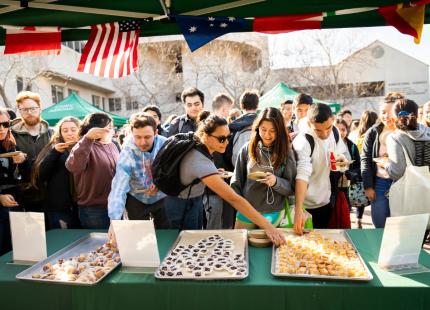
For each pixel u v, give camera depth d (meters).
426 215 1.49
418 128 2.35
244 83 18.52
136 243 1.54
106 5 2.14
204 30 2.25
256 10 2.19
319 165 2.38
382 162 2.43
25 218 1.71
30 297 1.45
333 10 2.19
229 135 1.75
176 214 2.69
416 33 2.07
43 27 2.38
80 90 16.50
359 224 4.44
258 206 2.17
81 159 2.11
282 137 2.02
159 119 3.67
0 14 2.17
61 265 1.60
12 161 2.55
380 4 2.11
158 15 2.30
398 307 1.28
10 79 10.58
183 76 19.16
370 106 20.92
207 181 1.68
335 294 1.30
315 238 1.85
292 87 20.44
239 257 1.61
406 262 1.49
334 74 19.67
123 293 1.38
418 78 20.98
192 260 1.57
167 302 1.36
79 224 2.68
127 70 2.42
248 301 1.33
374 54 21.03
